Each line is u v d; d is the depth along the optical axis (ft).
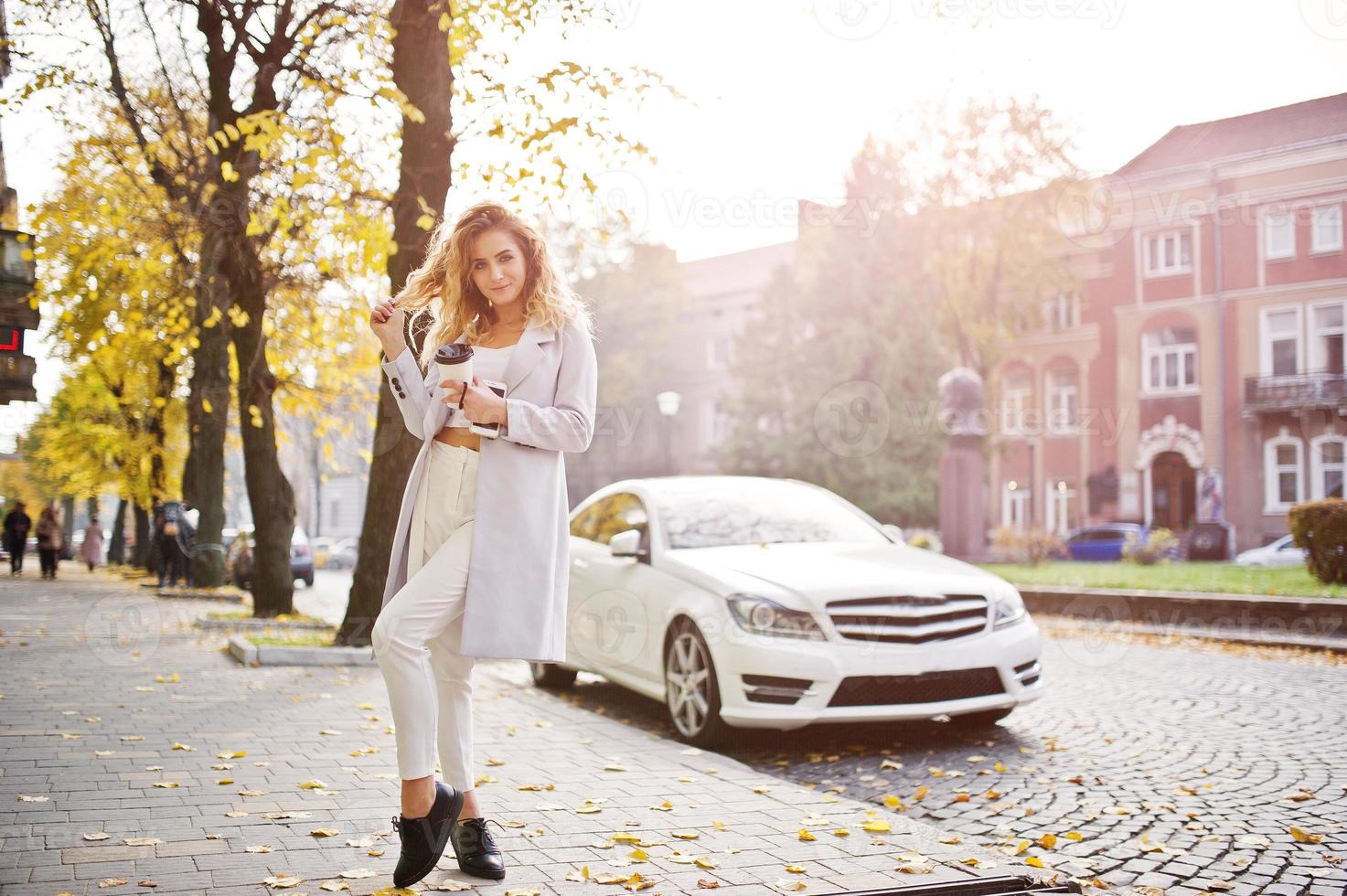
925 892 10.50
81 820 12.26
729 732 19.70
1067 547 102.63
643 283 144.77
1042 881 11.31
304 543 85.20
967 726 21.93
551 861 11.07
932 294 107.45
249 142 29.86
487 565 9.77
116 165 45.27
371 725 18.92
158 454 81.35
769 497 24.89
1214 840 13.62
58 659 28.86
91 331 44.50
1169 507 107.14
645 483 25.27
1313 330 95.61
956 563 21.89
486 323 10.87
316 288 43.78
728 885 10.39
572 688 27.37
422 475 10.34
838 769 18.39
